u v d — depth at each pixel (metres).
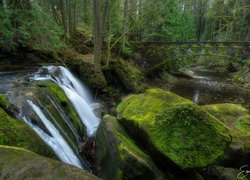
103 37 16.42
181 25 22.98
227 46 18.36
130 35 20.03
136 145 5.00
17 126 4.64
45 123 5.70
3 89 6.68
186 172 4.63
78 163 5.54
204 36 35.25
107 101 11.42
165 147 4.55
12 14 9.12
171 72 20.34
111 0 14.98
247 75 18.39
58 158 5.12
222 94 14.98
